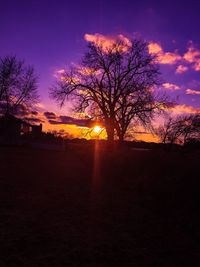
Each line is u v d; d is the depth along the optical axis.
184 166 23.88
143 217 11.04
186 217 11.20
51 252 7.25
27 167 23.84
